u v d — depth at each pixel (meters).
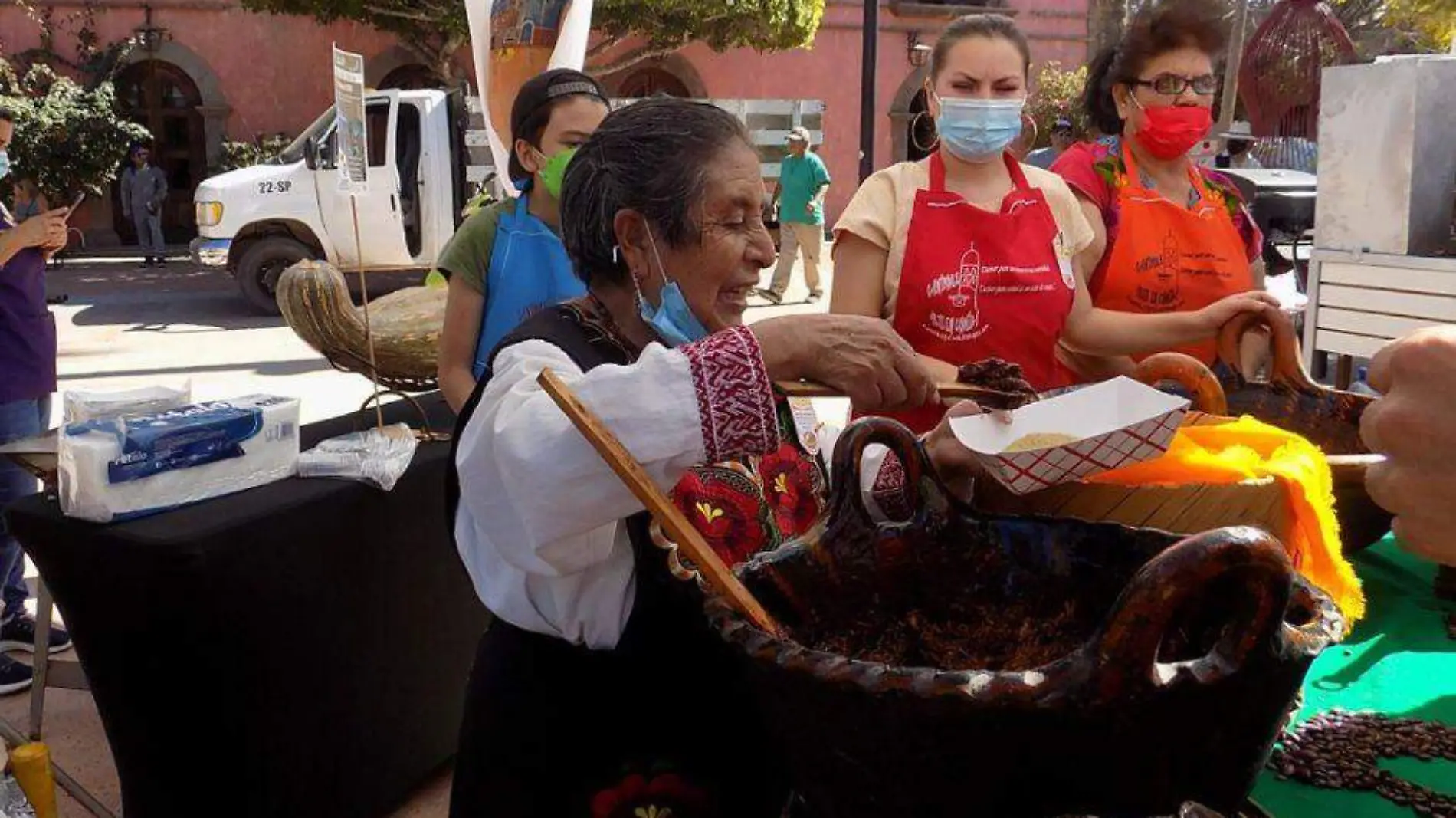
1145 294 2.18
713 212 1.05
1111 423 1.15
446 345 2.31
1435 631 1.48
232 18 15.61
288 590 1.92
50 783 1.12
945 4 17.72
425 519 2.28
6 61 14.41
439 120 9.14
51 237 2.89
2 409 2.89
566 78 2.25
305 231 9.39
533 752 1.16
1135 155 2.24
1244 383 1.93
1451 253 2.69
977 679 0.68
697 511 1.11
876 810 0.76
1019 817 0.72
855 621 1.02
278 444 2.05
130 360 7.56
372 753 2.19
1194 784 0.72
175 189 16.27
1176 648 0.83
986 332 1.94
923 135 2.39
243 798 1.88
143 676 1.83
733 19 13.36
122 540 1.74
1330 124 2.83
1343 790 1.10
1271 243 5.47
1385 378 0.90
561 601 1.10
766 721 0.84
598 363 1.08
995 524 1.00
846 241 2.02
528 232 2.28
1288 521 1.18
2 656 2.96
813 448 1.25
